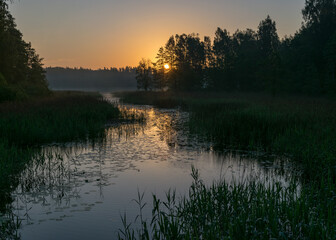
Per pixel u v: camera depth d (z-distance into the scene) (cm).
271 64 3684
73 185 788
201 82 7025
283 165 980
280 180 817
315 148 963
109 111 2280
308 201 571
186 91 6550
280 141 1232
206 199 605
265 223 498
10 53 4075
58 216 599
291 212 515
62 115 1825
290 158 1064
